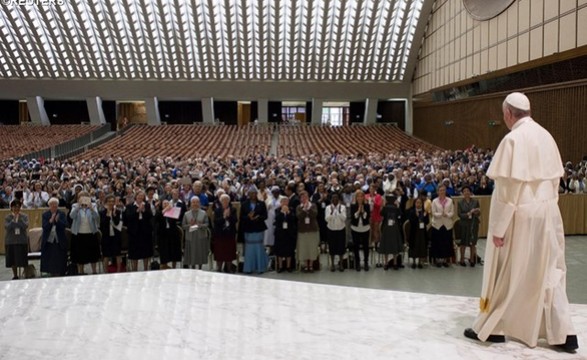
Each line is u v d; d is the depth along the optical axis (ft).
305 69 119.44
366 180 45.78
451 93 97.55
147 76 121.80
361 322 11.98
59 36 109.09
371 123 130.00
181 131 120.16
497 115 79.30
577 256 34.78
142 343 10.89
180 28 105.70
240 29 107.04
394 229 32.32
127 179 50.88
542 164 10.03
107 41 110.83
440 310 12.85
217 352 10.23
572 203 43.01
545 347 9.92
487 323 10.24
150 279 17.78
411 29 110.52
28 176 58.23
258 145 106.22
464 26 89.35
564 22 59.06
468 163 65.36
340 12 100.89
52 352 10.44
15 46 112.27
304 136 116.16
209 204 35.81
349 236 35.17
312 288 15.96
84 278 18.07
